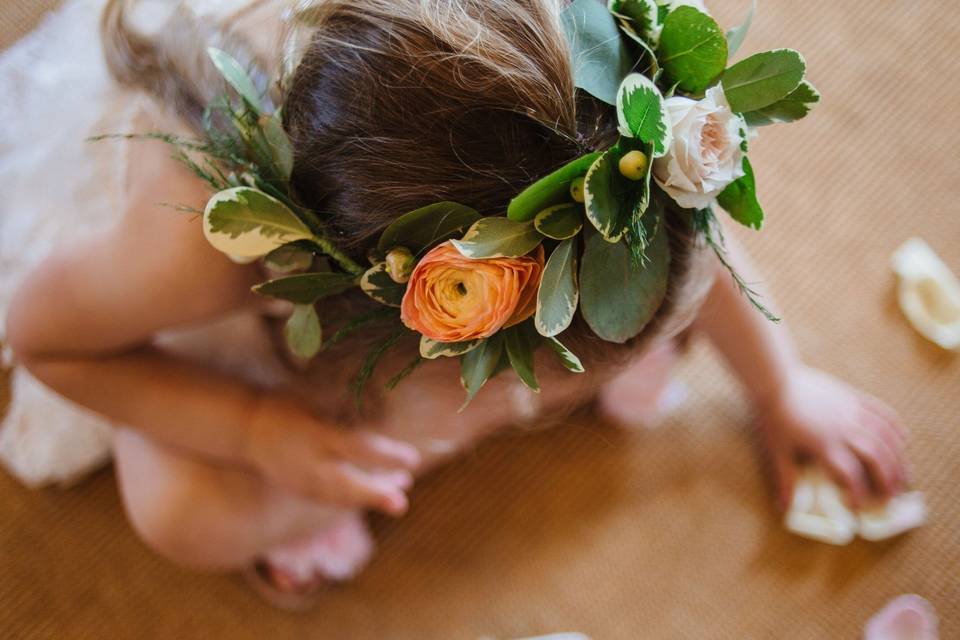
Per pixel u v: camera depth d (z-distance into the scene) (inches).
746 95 20.0
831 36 40.8
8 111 32.7
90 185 31.0
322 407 29.7
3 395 36.1
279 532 32.6
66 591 34.2
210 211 20.3
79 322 27.0
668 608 34.6
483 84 19.6
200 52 23.5
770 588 34.7
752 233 38.7
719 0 41.0
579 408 36.8
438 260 19.3
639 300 20.5
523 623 34.5
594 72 19.9
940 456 35.7
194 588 34.5
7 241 33.0
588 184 18.6
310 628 34.4
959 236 38.5
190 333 30.1
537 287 19.9
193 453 31.0
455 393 25.4
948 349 37.1
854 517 35.0
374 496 30.9
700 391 37.5
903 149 39.6
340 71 20.3
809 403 35.1
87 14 32.3
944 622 33.8
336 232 21.2
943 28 40.8
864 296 38.0
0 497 35.2
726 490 36.1
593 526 35.8
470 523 35.8
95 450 34.8
